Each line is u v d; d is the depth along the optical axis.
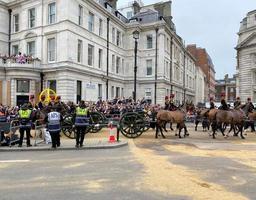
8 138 14.54
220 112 18.47
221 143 16.16
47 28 36.28
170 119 18.16
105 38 43.22
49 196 6.82
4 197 6.75
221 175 8.84
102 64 42.31
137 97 49.19
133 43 49.25
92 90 39.12
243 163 10.65
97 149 13.99
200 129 25.69
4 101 34.62
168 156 12.03
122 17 50.44
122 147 14.62
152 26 48.72
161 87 47.84
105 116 22.55
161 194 6.97
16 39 39.72
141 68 49.53
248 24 55.19
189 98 73.81
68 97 34.22
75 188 7.46
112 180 8.22
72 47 35.22
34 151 13.54
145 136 19.30
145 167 9.87
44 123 16.27
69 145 14.73
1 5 39.91
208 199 6.62
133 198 6.68
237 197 6.76
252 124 23.23
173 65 55.16
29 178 8.46
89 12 39.56
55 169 9.60
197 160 11.17
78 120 14.21
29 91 35.09
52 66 35.41
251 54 54.44
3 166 10.09
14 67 34.09
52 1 36.03
